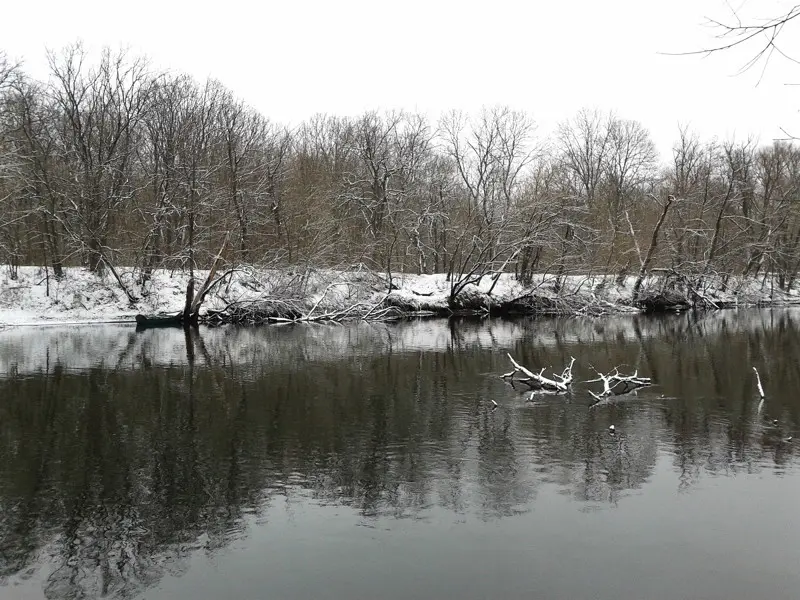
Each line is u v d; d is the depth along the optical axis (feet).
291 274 117.08
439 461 36.22
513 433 41.65
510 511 29.09
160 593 22.49
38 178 113.50
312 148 177.47
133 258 119.14
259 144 133.90
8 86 106.22
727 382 57.98
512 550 25.29
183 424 44.57
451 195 155.02
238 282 124.36
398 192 141.18
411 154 155.94
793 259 156.25
